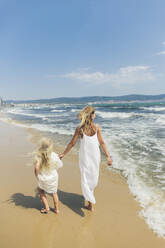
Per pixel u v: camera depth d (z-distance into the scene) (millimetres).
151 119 16844
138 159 5629
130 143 7613
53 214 2975
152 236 2480
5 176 4504
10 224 2703
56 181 2908
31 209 3102
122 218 2857
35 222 2756
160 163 5230
